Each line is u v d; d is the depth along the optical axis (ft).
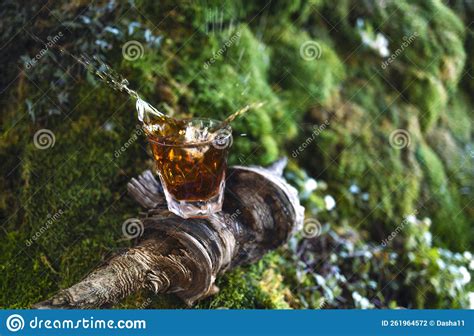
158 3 3.56
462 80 4.26
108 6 3.48
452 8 4.25
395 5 4.10
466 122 4.23
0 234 3.29
